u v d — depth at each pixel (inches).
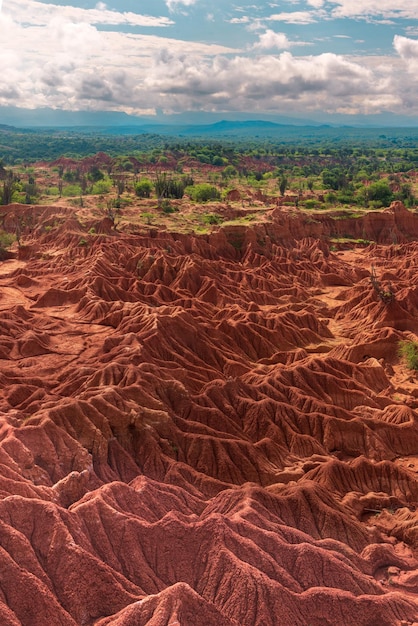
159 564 1517.0
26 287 4389.8
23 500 1483.8
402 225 7170.3
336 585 1581.0
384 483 2277.3
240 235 5836.6
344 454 2517.2
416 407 2979.8
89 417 2119.8
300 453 2432.3
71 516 1501.0
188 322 3385.8
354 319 4379.9
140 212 6432.1
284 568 1576.0
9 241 5669.3
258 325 3782.0
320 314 4549.7
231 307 4190.5
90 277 4207.7
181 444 2241.6
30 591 1305.4
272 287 4982.8
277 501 1920.5
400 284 4965.6
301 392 2778.1
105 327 3501.5
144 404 2320.4
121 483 1707.7
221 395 2591.0
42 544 1428.4
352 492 2190.0
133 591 1411.2
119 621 1277.1
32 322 3543.3
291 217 6619.1
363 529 1959.9
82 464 1939.0
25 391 2504.9
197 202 7504.9
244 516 1707.7
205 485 2048.5
